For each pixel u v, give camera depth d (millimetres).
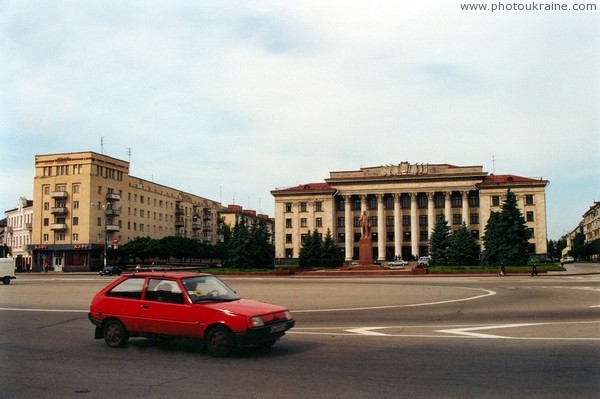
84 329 14336
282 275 56531
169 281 11062
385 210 106125
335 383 7938
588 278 43281
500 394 7270
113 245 76500
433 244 79000
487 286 32719
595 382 7891
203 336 10250
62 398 7254
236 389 7625
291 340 12008
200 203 118250
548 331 13094
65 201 82188
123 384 7977
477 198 101500
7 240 94750
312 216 106438
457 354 10109
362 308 19672
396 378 8219
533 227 94000
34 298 25156
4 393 7539
